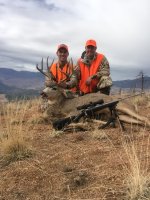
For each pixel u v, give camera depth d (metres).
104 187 1.32
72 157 1.63
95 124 2.20
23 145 1.74
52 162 1.61
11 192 1.40
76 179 1.39
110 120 2.13
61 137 2.01
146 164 1.44
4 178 1.51
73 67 2.81
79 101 2.54
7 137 1.88
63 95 2.59
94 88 2.74
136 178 1.26
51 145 1.86
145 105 3.40
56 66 2.82
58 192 1.36
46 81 2.67
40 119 2.61
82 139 1.92
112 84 2.71
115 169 1.45
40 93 2.63
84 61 2.75
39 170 1.54
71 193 1.34
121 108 2.28
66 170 1.50
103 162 1.53
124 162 1.49
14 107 2.92
